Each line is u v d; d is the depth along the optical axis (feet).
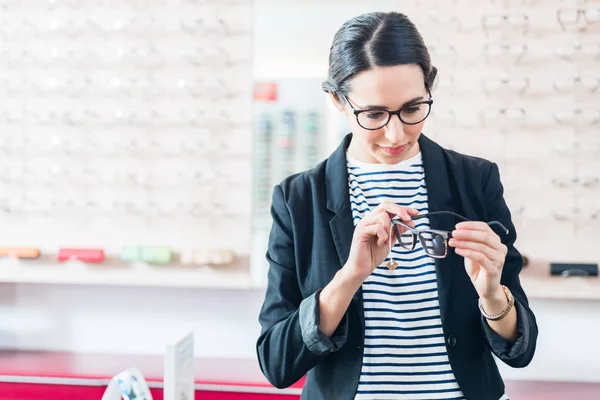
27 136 7.37
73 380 6.46
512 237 3.89
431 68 3.51
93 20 7.26
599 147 6.70
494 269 3.25
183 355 3.70
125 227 7.27
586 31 6.73
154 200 7.25
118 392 4.19
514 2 6.77
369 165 3.90
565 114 6.70
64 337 7.62
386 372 3.57
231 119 7.18
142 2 7.21
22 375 6.51
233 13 7.14
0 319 7.67
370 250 3.31
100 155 7.30
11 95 7.37
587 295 6.74
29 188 7.37
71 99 7.32
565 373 7.06
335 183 3.89
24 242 7.35
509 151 6.81
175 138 7.23
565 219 6.76
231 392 6.40
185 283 7.20
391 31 3.31
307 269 3.85
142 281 7.23
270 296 3.92
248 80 7.14
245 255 7.17
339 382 3.60
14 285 7.66
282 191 4.04
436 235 3.44
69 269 7.28
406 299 3.62
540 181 6.79
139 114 7.25
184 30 7.19
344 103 3.56
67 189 7.33
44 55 7.32
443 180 3.85
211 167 7.22
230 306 7.49
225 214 7.20
